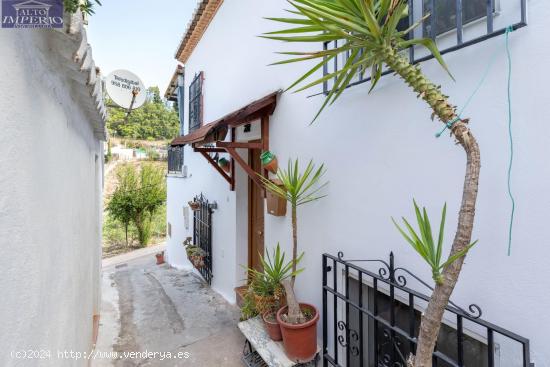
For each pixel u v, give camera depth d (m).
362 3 0.93
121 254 12.34
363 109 2.09
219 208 5.21
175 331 3.75
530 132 1.24
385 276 1.92
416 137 1.71
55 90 1.43
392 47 1.07
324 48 2.38
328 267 2.38
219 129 3.20
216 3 5.14
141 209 13.49
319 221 2.56
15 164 0.93
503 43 1.33
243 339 3.47
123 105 4.66
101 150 5.61
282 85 3.17
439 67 1.61
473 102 1.44
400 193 1.81
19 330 0.95
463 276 1.49
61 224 1.54
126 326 3.94
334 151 2.38
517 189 1.28
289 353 2.42
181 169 8.12
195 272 6.72
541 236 1.21
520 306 1.28
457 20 1.46
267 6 3.49
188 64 7.65
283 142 3.11
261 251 4.30
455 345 1.69
